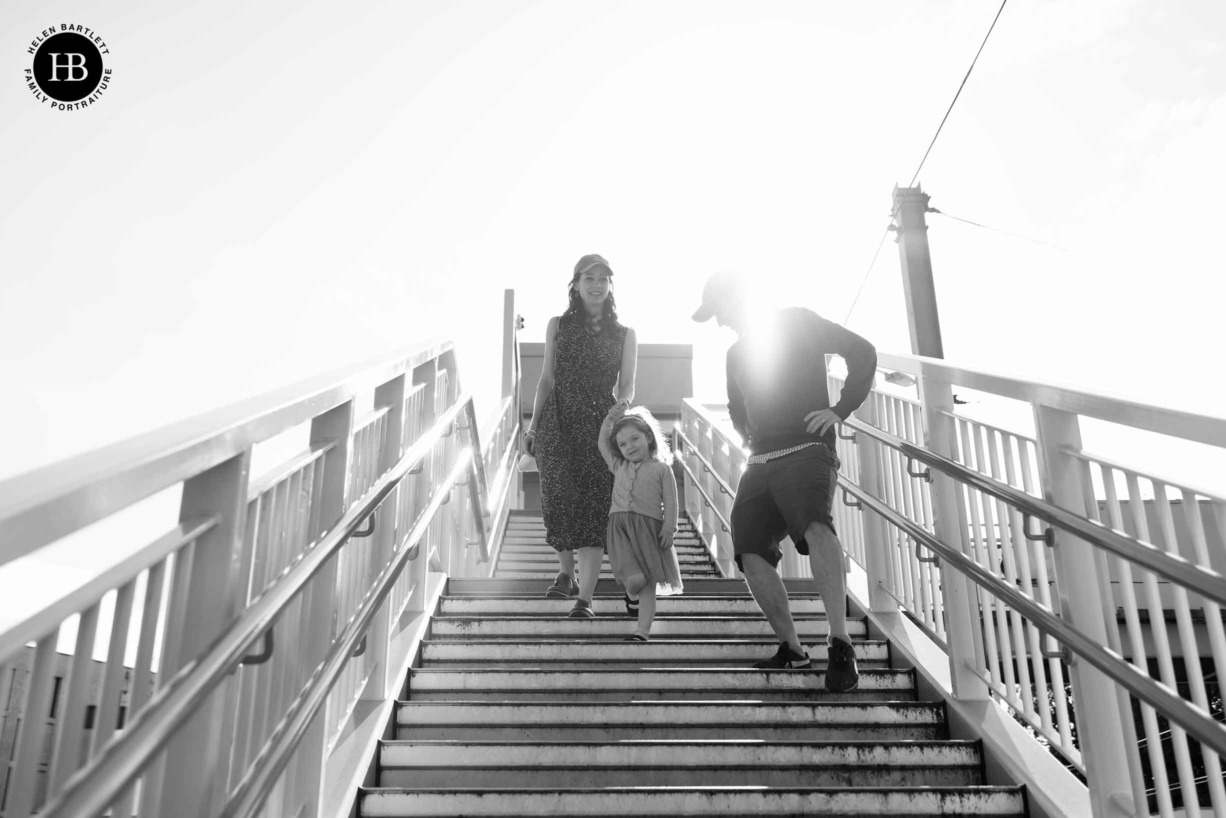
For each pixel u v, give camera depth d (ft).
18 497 3.34
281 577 6.13
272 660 6.93
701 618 13.83
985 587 9.20
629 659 12.54
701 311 12.45
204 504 5.39
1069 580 8.04
